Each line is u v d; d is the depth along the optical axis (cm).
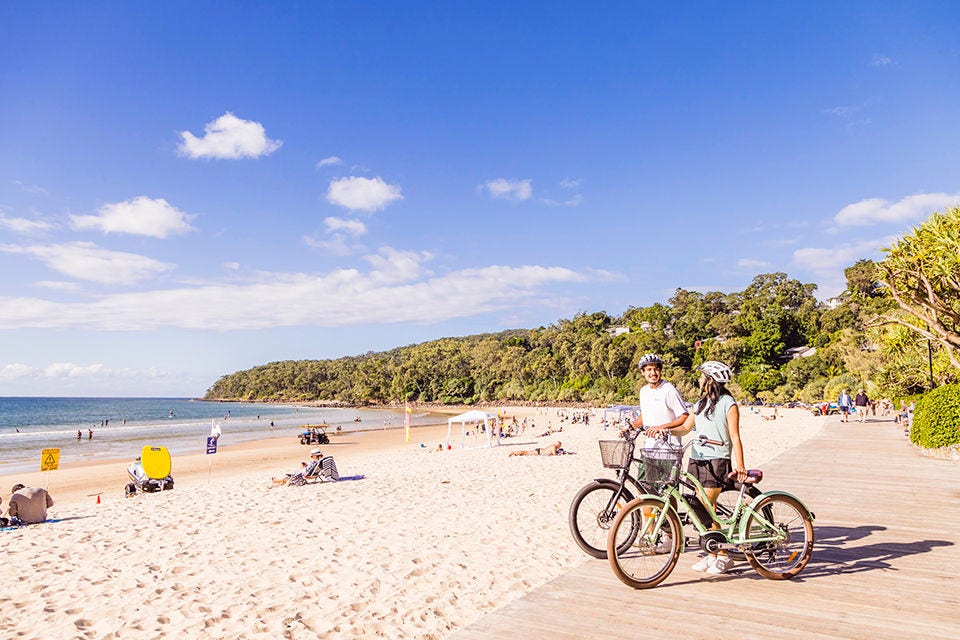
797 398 7581
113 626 453
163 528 859
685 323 12269
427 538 717
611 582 464
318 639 408
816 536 599
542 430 5062
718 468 454
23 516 970
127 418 10100
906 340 2105
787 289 14512
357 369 19475
